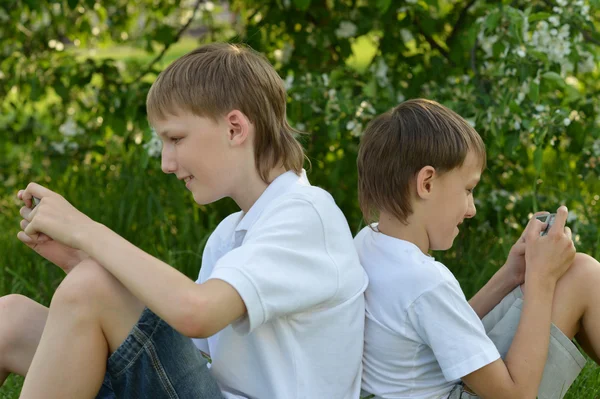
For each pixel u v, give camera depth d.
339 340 1.66
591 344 1.85
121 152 3.92
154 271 1.49
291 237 1.59
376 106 3.16
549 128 2.96
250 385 1.67
